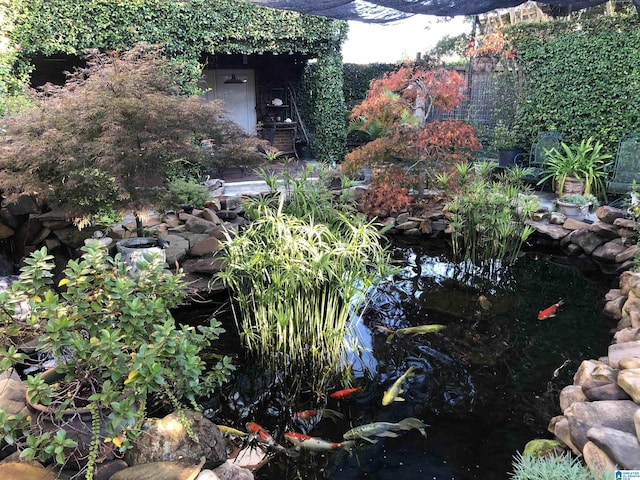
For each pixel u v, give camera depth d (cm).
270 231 335
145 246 391
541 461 196
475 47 823
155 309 203
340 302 340
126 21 688
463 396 290
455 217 533
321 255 303
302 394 296
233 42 795
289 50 841
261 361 326
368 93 654
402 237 605
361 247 331
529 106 746
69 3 646
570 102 695
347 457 240
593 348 338
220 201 621
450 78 617
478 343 351
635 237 488
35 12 630
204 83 973
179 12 725
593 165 647
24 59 639
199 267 425
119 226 511
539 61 723
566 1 463
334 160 903
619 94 643
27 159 332
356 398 291
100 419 185
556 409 275
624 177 611
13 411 195
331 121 895
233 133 416
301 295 322
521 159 762
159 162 366
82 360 192
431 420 269
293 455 241
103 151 324
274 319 329
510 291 445
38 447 172
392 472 230
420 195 618
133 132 344
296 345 325
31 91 398
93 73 377
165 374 196
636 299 355
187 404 276
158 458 182
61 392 196
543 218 580
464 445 248
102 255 218
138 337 195
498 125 795
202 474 172
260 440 250
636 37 618
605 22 649
